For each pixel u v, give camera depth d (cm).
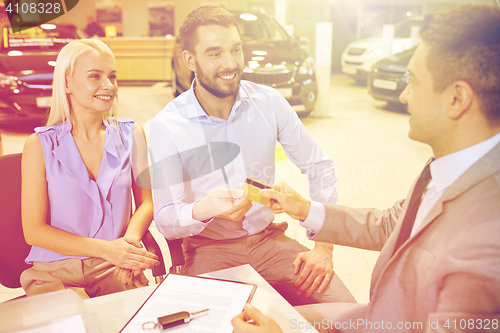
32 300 93
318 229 114
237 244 154
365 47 855
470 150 76
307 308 118
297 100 517
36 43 481
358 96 822
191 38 138
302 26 1267
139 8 1046
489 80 69
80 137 143
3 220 134
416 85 78
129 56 905
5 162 136
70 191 137
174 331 85
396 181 372
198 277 105
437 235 75
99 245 132
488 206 68
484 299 64
